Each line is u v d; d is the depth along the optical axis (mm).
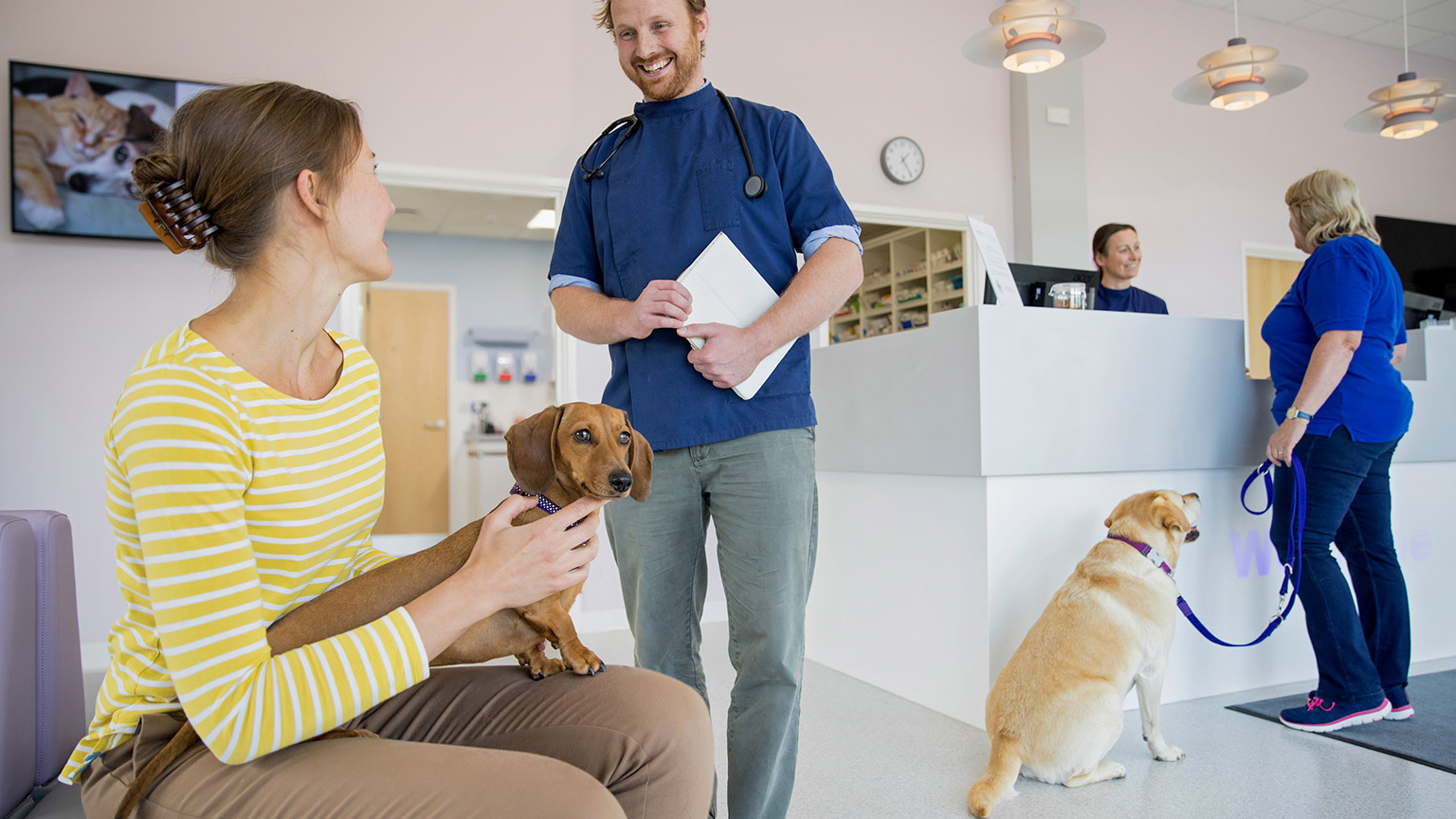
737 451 1444
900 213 5023
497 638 1045
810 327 1443
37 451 3615
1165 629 2131
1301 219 2621
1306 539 2443
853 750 2328
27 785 1188
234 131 872
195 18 3816
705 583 1584
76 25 3672
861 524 3043
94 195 3635
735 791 1460
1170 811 1897
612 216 1585
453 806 749
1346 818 1852
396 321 7867
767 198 1518
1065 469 2521
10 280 3596
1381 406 2385
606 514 1613
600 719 974
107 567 3676
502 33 4277
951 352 2541
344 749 823
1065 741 1955
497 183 4254
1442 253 6426
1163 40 5703
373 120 4074
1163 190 5664
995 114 5324
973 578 2506
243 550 804
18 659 1165
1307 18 5953
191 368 821
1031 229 5168
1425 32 6160
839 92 4922
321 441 924
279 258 903
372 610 953
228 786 799
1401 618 2506
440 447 7938
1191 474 2756
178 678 754
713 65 4652
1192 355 2721
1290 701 2680
